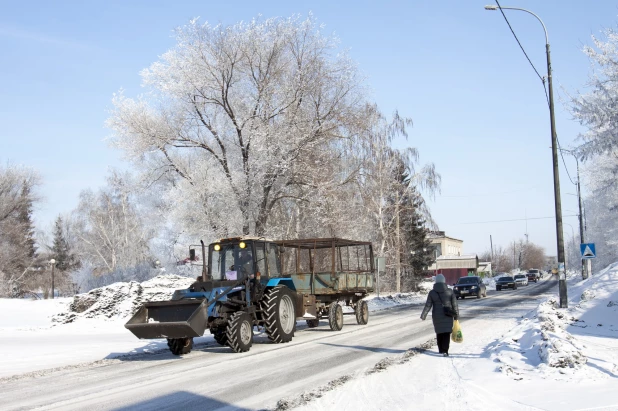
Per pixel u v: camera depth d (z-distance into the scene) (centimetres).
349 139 3306
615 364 963
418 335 1656
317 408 731
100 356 1376
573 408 685
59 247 7138
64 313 2442
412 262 5669
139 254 5556
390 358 1177
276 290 1546
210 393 870
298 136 2994
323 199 3100
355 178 3472
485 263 11400
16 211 5016
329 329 1938
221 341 1520
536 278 8862
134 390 905
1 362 1274
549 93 2233
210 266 1551
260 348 1434
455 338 1177
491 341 1400
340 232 3294
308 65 2984
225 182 2934
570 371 888
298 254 2122
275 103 3002
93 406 789
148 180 3119
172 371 1093
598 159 2825
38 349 1523
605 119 2123
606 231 3759
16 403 819
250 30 2948
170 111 3038
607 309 1891
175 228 3184
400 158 4450
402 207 4578
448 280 7544
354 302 2131
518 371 925
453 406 713
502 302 3303
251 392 872
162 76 2934
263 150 2883
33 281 5294
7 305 3266
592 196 3572
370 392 826
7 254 4784
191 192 2930
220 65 2922
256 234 3036
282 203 3391
